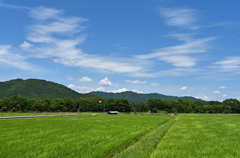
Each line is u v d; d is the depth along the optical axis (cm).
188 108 16950
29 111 13450
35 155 1195
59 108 14775
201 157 1184
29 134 2083
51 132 2245
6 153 1240
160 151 1311
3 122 3628
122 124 3428
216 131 2498
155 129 2812
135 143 1652
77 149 1352
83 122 3822
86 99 16525
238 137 1977
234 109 16538
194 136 2023
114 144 1496
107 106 16162
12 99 13662
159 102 17662
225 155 1234
